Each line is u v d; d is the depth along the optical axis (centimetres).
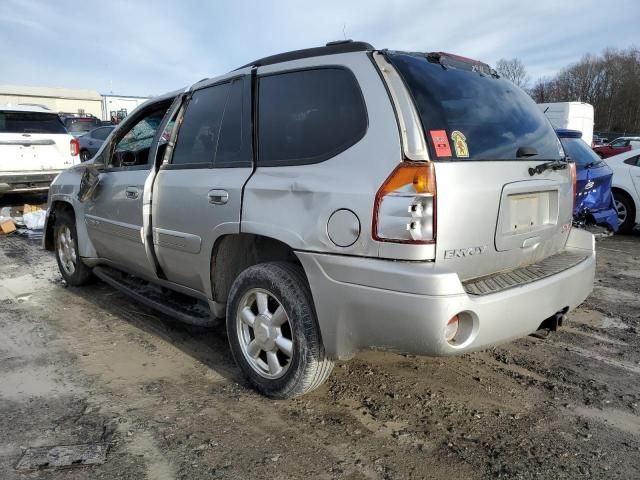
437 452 262
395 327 246
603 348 393
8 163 987
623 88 6800
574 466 252
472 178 254
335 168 267
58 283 554
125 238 418
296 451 262
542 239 311
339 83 280
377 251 246
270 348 303
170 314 380
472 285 262
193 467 249
